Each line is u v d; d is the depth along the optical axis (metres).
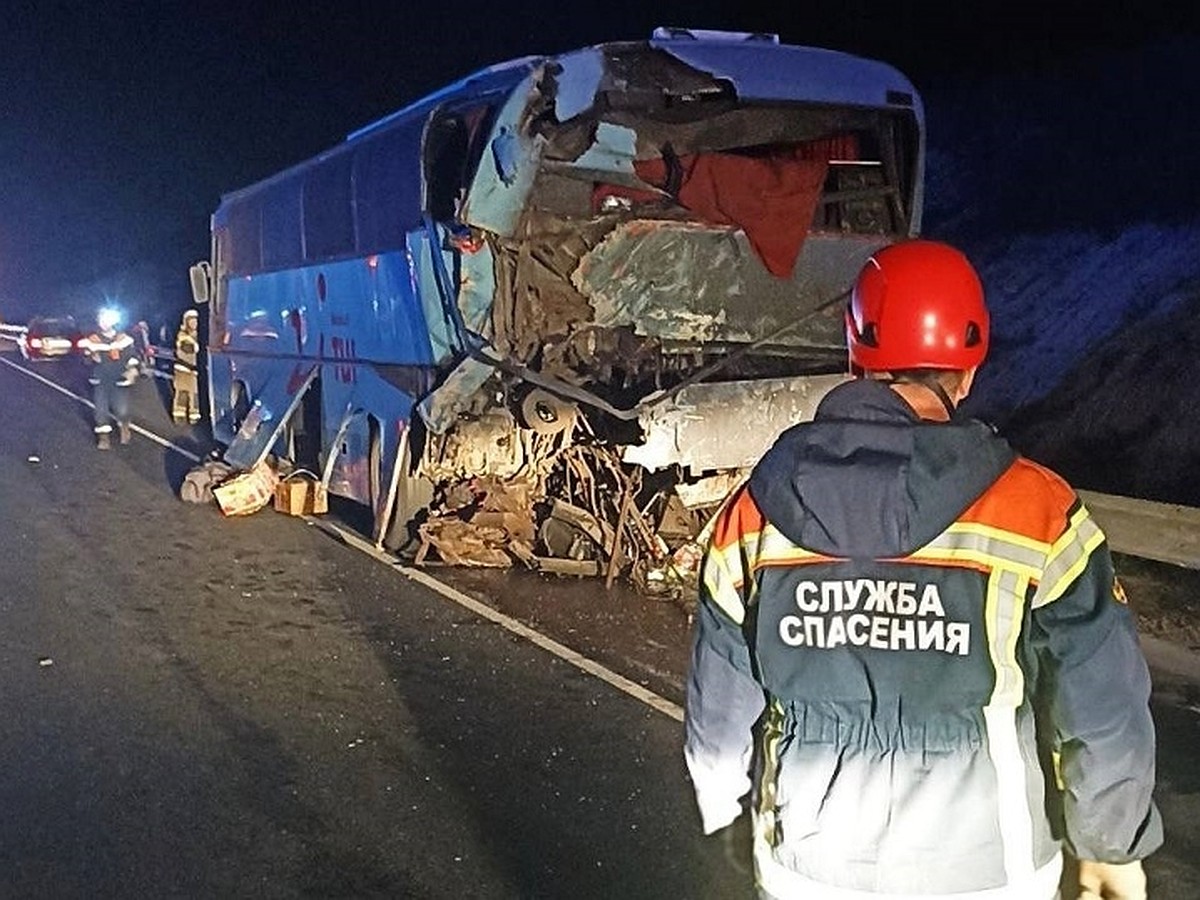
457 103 10.17
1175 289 14.64
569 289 10.00
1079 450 13.49
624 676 7.77
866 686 2.37
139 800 5.93
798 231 10.22
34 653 8.23
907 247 2.73
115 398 18.69
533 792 6.02
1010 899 2.35
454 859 5.33
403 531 11.24
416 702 7.30
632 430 9.80
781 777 2.45
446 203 10.21
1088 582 2.35
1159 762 6.35
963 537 2.38
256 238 15.76
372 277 11.64
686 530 10.20
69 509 13.50
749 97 9.85
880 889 2.35
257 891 5.06
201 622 9.01
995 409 15.09
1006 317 16.56
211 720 7.00
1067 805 2.40
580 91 9.53
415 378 10.74
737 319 10.28
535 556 10.60
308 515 13.13
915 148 10.39
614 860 5.31
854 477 2.38
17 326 43.12
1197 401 12.91
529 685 7.60
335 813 5.79
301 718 7.04
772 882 2.49
